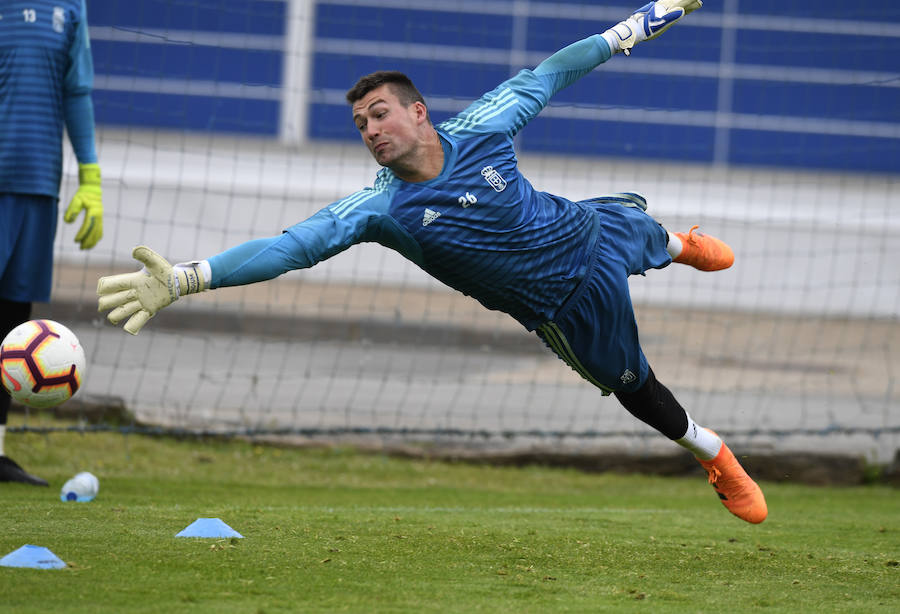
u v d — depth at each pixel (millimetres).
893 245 58375
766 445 31234
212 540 14812
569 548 15789
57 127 21812
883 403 38594
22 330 15336
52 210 21938
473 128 14109
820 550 16625
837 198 62156
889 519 21484
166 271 11844
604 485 28312
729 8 64375
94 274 53000
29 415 29625
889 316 55719
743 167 64938
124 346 41562
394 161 13500
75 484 19297
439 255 14023
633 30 15820
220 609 10914
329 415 33969
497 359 44031
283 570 13016
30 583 11625
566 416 35344
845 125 64438
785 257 58000
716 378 41719
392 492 25016
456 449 30797
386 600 11664
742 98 64812
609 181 61906
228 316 48500
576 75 15492
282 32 64250
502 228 14055
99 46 63312
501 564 14219
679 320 52625
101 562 12945
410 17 64875
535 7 65125
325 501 22391
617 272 15062
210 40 63875
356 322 49062
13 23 21344
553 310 14930
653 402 15961
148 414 31469
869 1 63906
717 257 17375
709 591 13039
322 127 64562
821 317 55469
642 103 65250
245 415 33188
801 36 64312
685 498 25953
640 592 12766
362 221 13367
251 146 62812
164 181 58250
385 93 13469
